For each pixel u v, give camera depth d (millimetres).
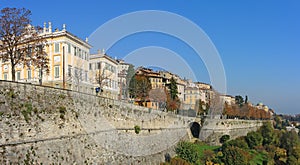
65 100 34062
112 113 43469
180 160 56094
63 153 31344
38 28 52562
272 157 84750
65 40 64312
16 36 48969
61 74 64125
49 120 30766
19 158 25672
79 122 35375
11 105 26547
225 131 95312
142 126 52125
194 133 83938
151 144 54250
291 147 90062
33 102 29219
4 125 25281
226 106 113812
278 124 177500
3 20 47594
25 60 51406
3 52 53469
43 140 29000
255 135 96688
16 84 27641
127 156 45125
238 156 67875
